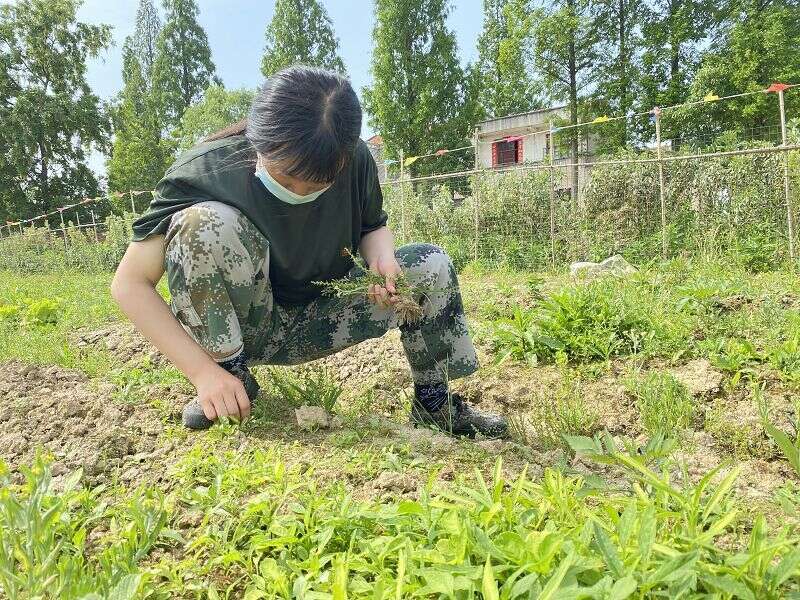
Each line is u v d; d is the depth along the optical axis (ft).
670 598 3.40
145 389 8.89
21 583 4.00
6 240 59.36
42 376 10.27
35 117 112.47
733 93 73.31
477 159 36.47
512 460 6.72
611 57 87.10
